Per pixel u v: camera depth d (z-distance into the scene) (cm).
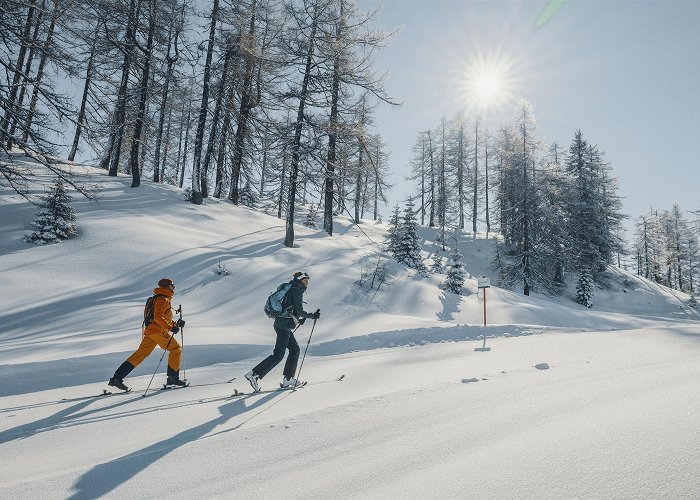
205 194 2342
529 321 1598
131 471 244
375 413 332
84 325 889
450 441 262
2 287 1059
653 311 3136
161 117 2381
